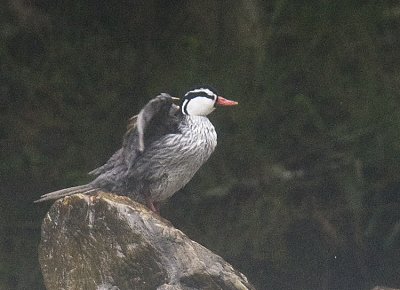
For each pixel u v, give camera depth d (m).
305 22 14.23
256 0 14.30
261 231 13.95
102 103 14.27
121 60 14.50
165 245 9.02
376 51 14.19
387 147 13.70
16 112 14.32
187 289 8.97
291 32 14.25
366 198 14.01
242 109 13.88
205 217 13.95
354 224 14.09
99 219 9.18
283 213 13.93
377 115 13.74
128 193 10.02
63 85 14.30
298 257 14.29
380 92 13.95
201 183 13.80
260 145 13.93
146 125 9.49
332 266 14.32
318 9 14.22
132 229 9.04
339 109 14.02
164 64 14.45
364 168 13.90
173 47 14.55
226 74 14.03
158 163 9.91
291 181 13.93
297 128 13.98
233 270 9.13
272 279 14.24
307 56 14.17
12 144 14.24
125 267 9.09
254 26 14.24
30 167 14.16
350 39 14.21
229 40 14.33
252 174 13.88
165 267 8.98
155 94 14.16
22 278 14.01
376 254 14.22
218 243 13.88
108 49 14.59
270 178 13.84
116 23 14.79
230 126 13.90
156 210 10.31
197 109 10.02
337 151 13.91
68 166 14.09
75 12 14.69
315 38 14.22
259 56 14.11
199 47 14.30
